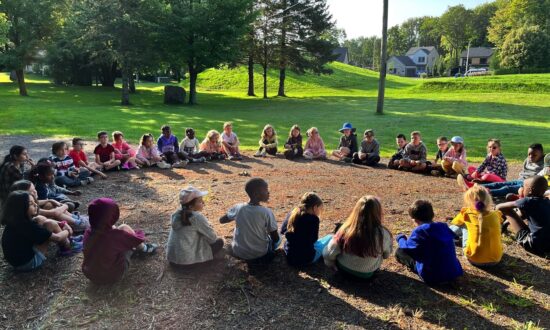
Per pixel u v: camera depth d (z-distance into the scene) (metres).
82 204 6.50
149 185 7.76
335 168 9.62
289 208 6.41
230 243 4.85
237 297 3.80
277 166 9.77
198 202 4.22
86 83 43.22
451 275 3.97
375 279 4.17
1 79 47.41
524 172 7.41
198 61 28.27
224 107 26.75
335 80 52.00
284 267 4.38
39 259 4.24
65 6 31.73
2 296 3.78
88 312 3.54
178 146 10.05
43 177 5.76
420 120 18.81
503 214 5.18
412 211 4.19
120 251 3.92
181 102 29.23
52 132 14.20
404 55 111.06
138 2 26.67
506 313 3.61
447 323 3.45
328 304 3.72
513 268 4.43
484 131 15.42
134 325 3.37
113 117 18.97
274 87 47.94
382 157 11.05
